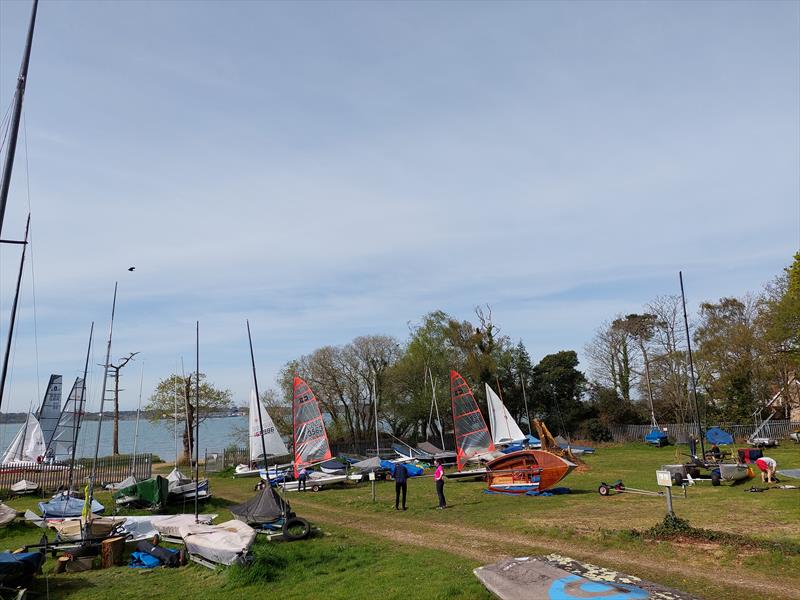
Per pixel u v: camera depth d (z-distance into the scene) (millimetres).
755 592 11555
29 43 12320
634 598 8438
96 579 16125
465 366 65125
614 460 44031
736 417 55875
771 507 20312
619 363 70125
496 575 10352
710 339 59531
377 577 13938
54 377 51094
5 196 11531
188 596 13930
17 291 14711
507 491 28344
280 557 16219
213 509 28328
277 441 44781
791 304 46250
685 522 16141
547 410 70312
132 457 43406
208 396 63875
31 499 33781
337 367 63125
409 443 63625
